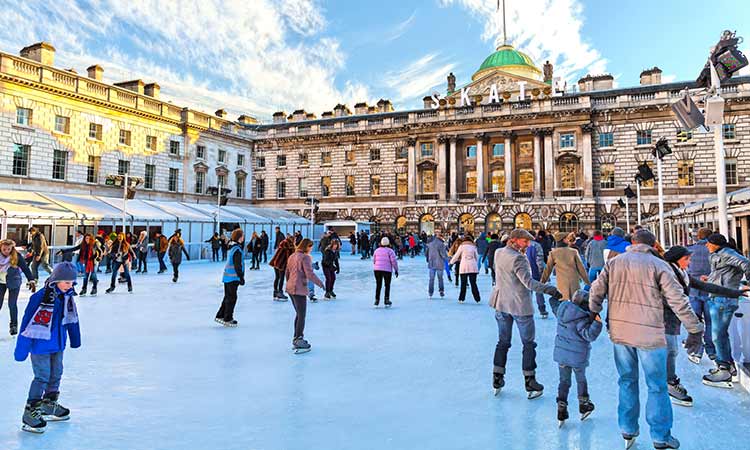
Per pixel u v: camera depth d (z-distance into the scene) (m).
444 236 48.00
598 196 43.94
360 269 24.92
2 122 32.59
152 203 36.88
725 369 5.98
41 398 4.75
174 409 5.19
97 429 4.67
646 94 43.22
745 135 39.84
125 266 15.07
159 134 44.91
